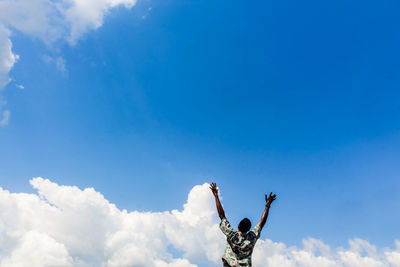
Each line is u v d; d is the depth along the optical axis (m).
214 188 7.07
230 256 6.28
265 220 6.64
